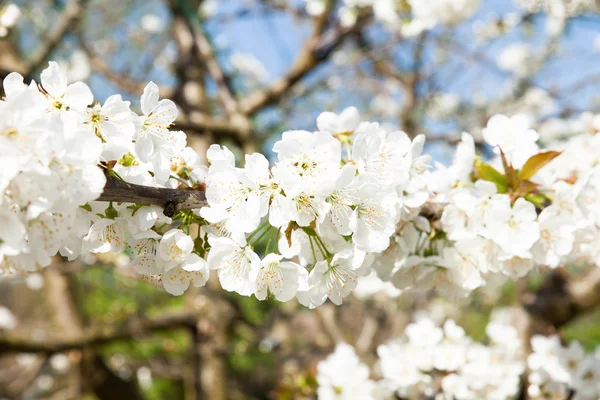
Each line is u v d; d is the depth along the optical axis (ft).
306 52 4.73
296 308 5.43
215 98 5.76
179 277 1.53
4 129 1.29
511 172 1.68
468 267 1.72
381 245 1.48
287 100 5.68
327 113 1.72
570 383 2.45
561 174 1.84
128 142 1.45
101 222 1.46
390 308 5.01
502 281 1.80
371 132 1.55
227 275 1.49
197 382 4.99
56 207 1.33
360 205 1.48
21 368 7.57
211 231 1.52
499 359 2.52
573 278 3.20
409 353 2.46
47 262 1.38
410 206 1.62
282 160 1.45
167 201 1.46
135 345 6.20
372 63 5.61
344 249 1.51
